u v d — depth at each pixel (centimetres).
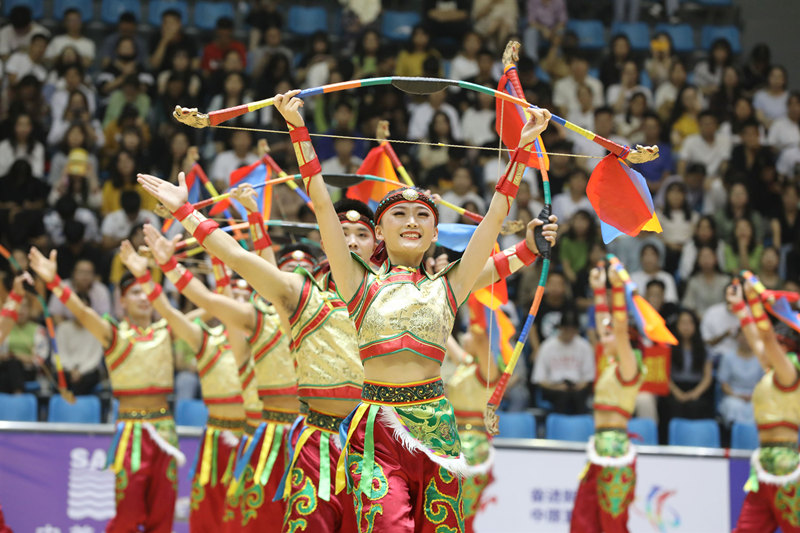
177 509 1513
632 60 2544
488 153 2286
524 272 1964
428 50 2444
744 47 2839
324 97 2300
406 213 704
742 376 1862
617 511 1405
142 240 1938
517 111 806
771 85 2609
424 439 661
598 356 1788
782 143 2536
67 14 2412
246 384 1065
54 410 1644
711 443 1783
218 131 2211
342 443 684
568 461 1642
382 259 753
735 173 2302
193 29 2591
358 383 791
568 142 2248
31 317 1789
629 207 768
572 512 1486
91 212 2008
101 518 1484
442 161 2216
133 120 2191
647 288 1931
